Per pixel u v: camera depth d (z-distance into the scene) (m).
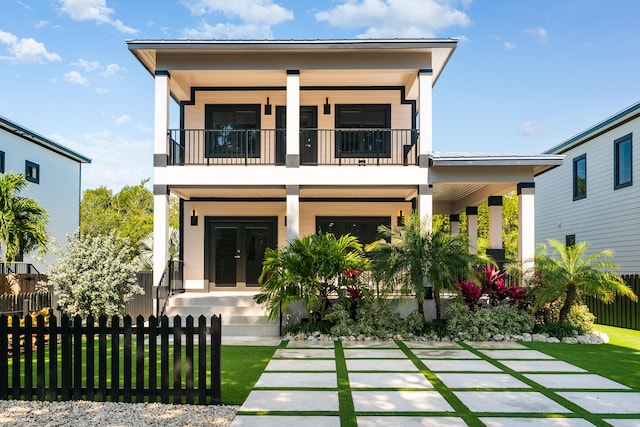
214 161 16.23
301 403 6.28
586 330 11.70
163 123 13.52
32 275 14.45
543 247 12.34
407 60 13.64
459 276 12.61
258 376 7.76
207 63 13.60
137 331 6.27
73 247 11.11
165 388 6.24
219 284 16.69
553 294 11.43
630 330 13.57
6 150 18.08
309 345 10.66
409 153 15.97
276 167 13.63
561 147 20.72
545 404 6.27
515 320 11.64
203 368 6.22
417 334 11.52
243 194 16.09
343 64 13.63
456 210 19.47
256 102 16.38
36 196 20.06
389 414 5.85
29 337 6.40
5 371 6.45
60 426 5.41
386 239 16.83
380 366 8.50
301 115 16.53
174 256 20.81
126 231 31.11
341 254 11.95
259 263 16.70
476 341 11.12
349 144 16.27
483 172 13.58
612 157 17.25
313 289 11.66
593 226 18.56
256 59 13.65
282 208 16.78
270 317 11.79
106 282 10.73
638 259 15.65
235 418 5.68
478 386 7.15
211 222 16.78
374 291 12.32
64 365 6.36
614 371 8.14
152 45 13.17
